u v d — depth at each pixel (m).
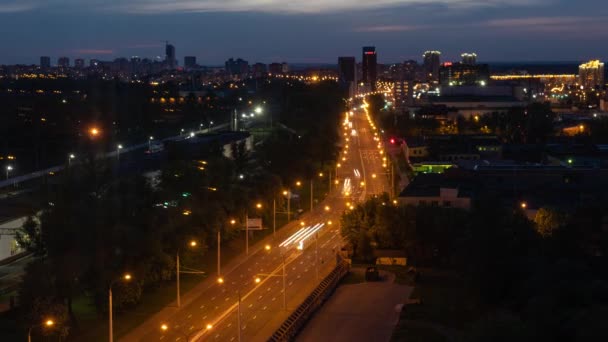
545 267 160.62
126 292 156.50
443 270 199.12
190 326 152.62
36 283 144.50
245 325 153.62
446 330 152.25
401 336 148.38
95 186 193.25
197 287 179.12
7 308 158.25
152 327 152.00
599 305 135.00
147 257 165.75
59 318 140.75
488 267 166.12
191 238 186.25
